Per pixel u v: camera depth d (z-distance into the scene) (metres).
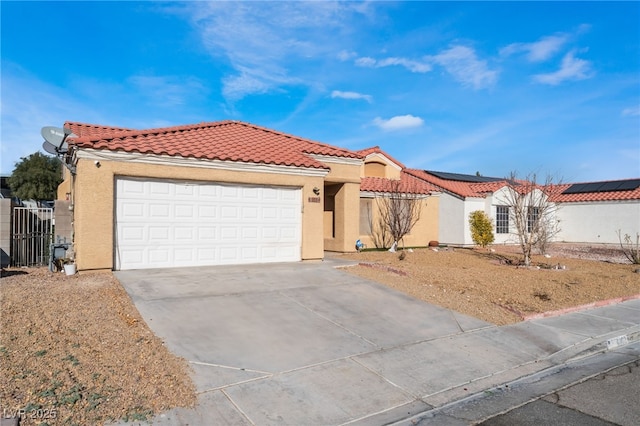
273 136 16.44
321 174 13.75
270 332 7.23
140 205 11.01
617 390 5.79
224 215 12.21
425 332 7.88
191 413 4.71
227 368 5.85
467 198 24.41
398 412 5.12
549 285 12.38
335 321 8.02
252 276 10.69
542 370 6.66
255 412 4.87
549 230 24.14
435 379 6.08
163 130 13.38
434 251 19.81
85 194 10.20
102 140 10.88
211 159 11.69
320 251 13.76
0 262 12.09
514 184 19.22
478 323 8.59
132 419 4.43
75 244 11.03
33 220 13.20
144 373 5.36
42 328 6.17
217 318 7.59
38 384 4.73
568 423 4.81
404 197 19.25
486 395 5.65
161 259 11.28
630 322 9.35
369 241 19.14
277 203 13.11
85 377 5.02
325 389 5.54
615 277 14.30
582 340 8.09
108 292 8.43
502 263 17.28
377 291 10.12
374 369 6.23
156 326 6.96
